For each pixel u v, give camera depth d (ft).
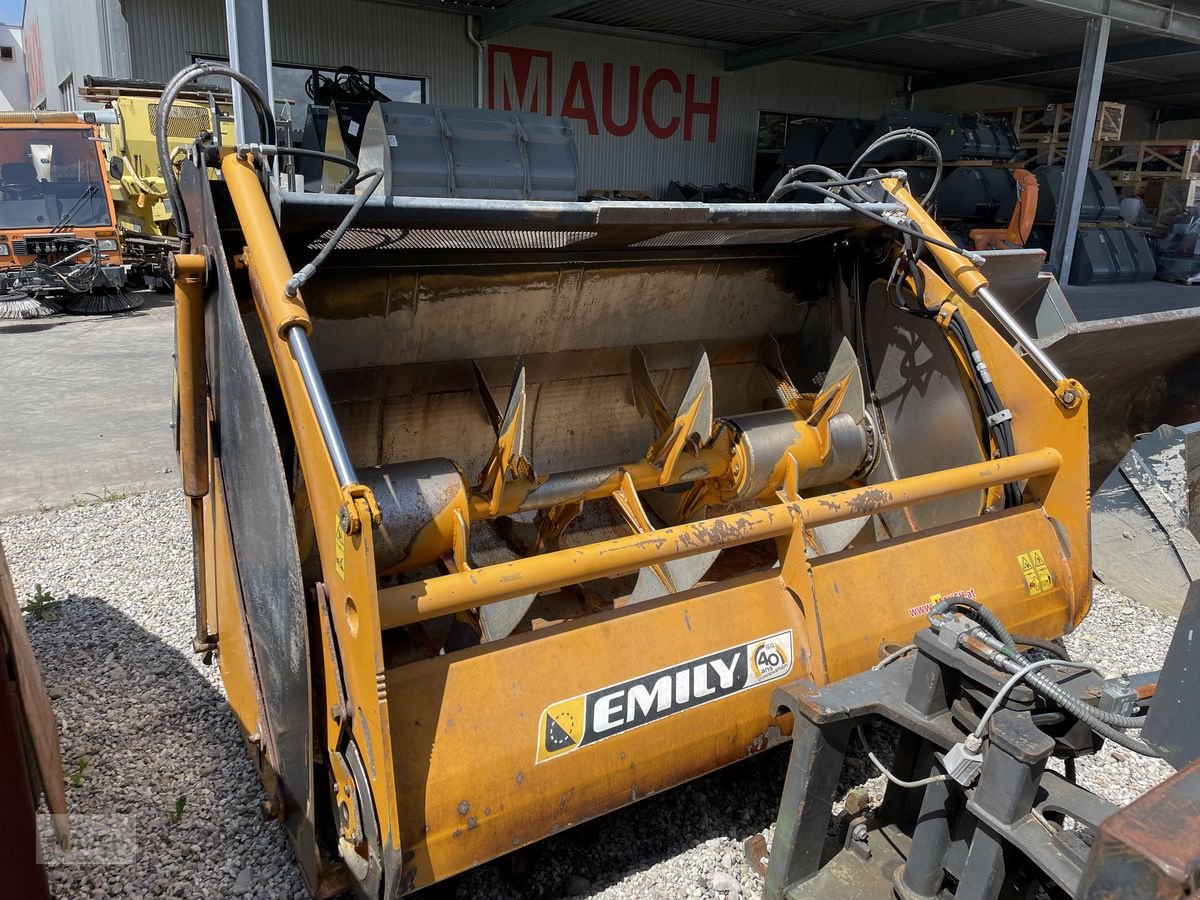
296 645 5.74
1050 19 42.73
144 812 7.68
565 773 6.00
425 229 7.38
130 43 35.83
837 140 40.14
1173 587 11.61
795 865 6.32
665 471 8.99
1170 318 12.47
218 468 7.35
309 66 37.42
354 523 4.93
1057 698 5.28
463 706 5.75
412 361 9.18
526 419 10.38
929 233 9.38
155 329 33.22
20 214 34.94
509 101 42.47
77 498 15.46
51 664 10.05
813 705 5.93
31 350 28.89
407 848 5.39
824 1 39.50
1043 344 12.09
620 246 9.13
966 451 9.50
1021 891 5.68
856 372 9.70
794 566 7.14
